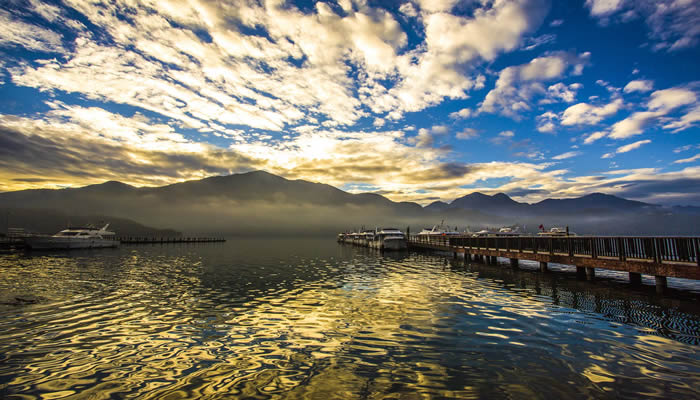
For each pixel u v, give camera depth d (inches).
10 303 589.3
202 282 863.1
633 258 673.0
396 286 774.5
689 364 309.3
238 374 297.0
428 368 306.0
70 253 1915.6
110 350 358.3
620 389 262.8
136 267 1222.9
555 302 578.9
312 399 251.1
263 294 687.1
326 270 1151.6
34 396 258.8
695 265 540.4
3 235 2285.9
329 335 406.3
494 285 769.6
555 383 274.1
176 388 270.8
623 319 464.1
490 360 323.3
